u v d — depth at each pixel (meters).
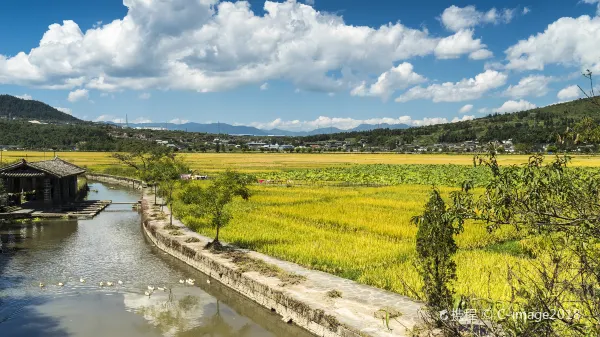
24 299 16.39
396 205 36.62
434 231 10.52
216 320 14.70
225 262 18.81
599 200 5.40
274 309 14.90
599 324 5.70
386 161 121.25
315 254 19.62
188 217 31.20
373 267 17.84
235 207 36.16
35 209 37.28
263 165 102.06
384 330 11.34
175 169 35.44
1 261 21.91
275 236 23.97
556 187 5.45
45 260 22.27
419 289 14.31
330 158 138.12
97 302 16.22
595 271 5.71
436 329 10.46
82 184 53.12
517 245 22.05
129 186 67.06
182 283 18.66
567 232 5.61
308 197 43.12
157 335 13.47
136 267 21.16
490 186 5.84
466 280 15.02
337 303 13.50
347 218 29.42
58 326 13.96
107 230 31.11
